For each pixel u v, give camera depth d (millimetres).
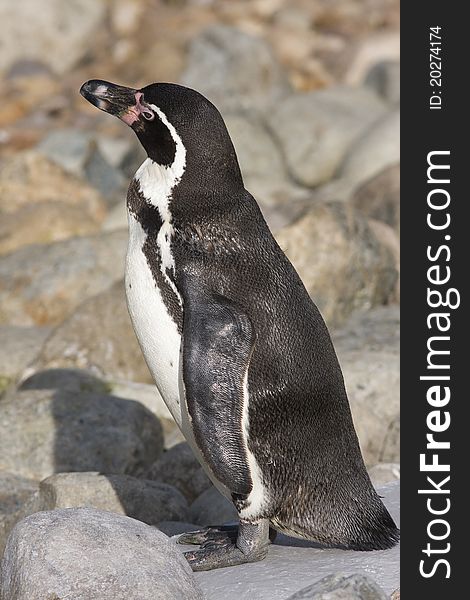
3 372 27906
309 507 14938
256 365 14562
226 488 15055
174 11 78875
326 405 14961
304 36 75500
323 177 51656
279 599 13859
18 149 57969
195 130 15086
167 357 15062
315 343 15023
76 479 19188
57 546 13469
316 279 28812
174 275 14844
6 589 13734
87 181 49875
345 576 12969
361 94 56031
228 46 66312
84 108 63938
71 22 73062
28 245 34719
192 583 13797
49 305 31969
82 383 26234
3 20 72000
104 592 13055
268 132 53562
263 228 15297
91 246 33094
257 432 14617
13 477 21344
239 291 14750
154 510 19000
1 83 68312
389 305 30891
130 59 72438
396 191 37906
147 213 15250
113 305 28219
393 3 81812
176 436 23859
